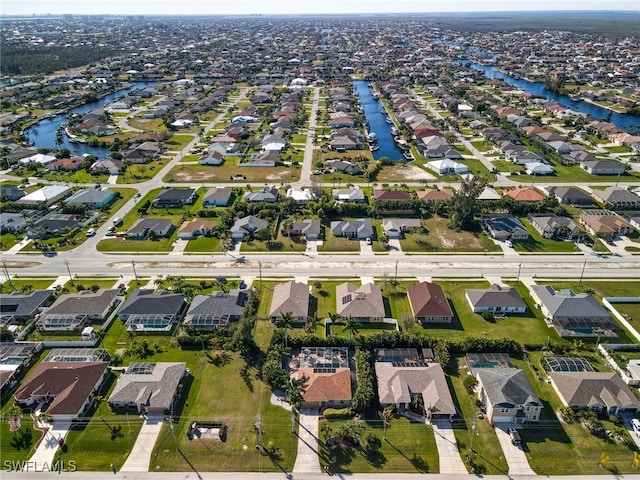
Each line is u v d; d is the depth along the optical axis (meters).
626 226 143.38
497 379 83.81
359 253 135.88
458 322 106.50
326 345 97.69
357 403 81.69
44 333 103.19
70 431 79.31
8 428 80.19
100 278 123.38
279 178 194.00
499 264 129.50
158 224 147.75
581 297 108.06
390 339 97.12
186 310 109.69
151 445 76.62
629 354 95.56
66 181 191.50
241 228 145.25
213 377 90.75
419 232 147.00
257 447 76.00
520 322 106.38
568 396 83.19
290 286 114.19
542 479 70.94
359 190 174.12
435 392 83.94
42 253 136.00
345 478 71.12
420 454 74.94
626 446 75.75
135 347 97.44
